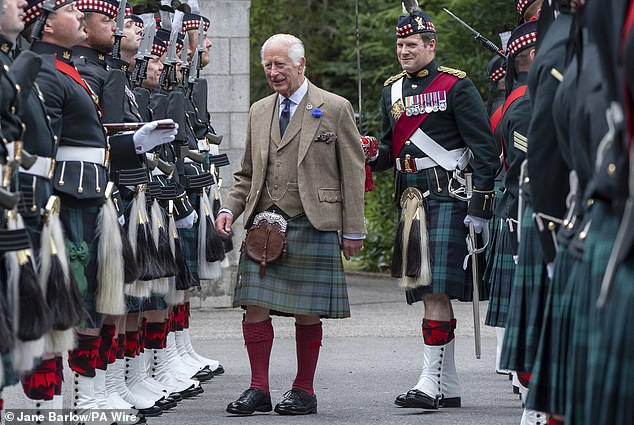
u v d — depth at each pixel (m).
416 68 14.75
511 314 9.02
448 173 14.54
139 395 13.88
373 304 26.19
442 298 14.42
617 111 6.70
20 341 8.59
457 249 14.41
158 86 15.69
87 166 11.02
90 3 12.38
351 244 14.00
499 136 15.04
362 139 14.84
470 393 15.50
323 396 15.09
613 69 6.67
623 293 6.46
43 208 9.67
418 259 14.41
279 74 13.96
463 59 31.47
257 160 14.09
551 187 8.38
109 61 13.16
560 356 7.67
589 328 6.97
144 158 12.36
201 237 16.45
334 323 22.81
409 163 14.71
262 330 13.89
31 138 9.75
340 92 42.09
